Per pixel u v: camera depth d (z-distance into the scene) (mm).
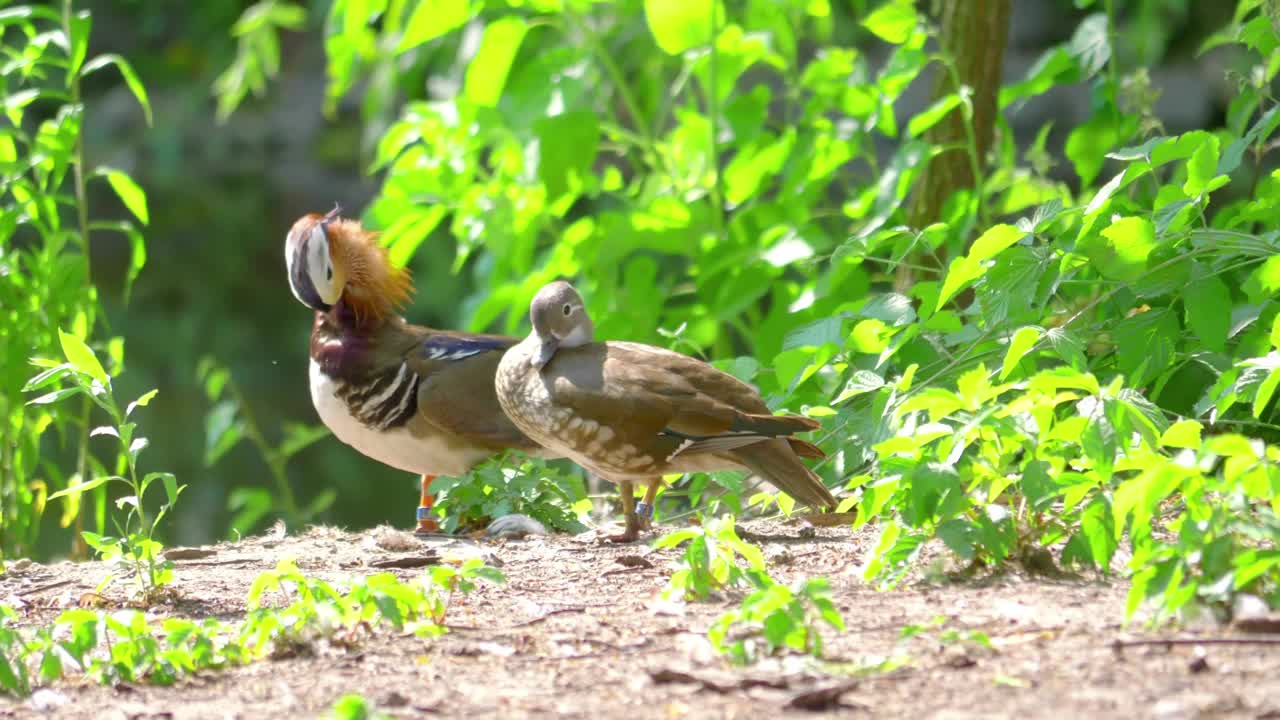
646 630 6832
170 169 43625
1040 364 11188
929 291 10039
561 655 6484
